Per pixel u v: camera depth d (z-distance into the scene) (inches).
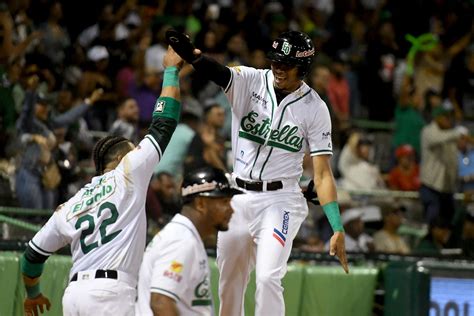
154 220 1321.4
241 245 877.2
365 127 1939.0
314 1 2218.3
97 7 1902.1
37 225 1230.3
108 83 1648.6
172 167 1432.1
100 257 786.2
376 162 1893.5
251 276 1165.1
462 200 1720.0
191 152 1438.2
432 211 1689.2
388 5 2226.9
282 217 868.0
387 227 1503.4
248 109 870.4
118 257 786.2
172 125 820.0
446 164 1691.7
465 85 2123.5
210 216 715.4
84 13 1887.3
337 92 1881.2
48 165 1316.4
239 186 877.8
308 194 912.9
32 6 1732.3
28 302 864.9
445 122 1696.6
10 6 1688.0
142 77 1662.2
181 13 1959.9
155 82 1660.9
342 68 1892.2
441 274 1180.5
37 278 844.0
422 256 1315.2
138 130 1611.7
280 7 2114.9
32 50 1624.0
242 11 1959.9
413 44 2114.9
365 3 2235.5
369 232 1558.8
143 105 1643.7
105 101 1627.7
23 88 1477.6
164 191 1375.5
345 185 1663.4
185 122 1465.3
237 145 881.5
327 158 878.4
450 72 2112.5
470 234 1526.8
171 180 1380.4
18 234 1194.6
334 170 1708.9
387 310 1200.8
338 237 858.1
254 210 869.2
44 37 1694.1
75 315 784.9
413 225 1657.2
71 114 1403.8
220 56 1808.6
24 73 1496.1
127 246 789.2
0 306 1049.5
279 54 852.6
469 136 1870.1
